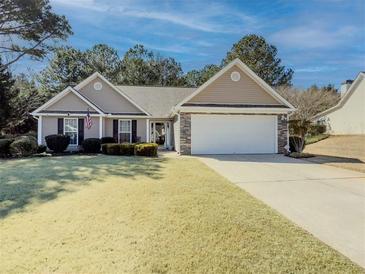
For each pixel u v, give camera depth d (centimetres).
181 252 421
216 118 1678
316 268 380
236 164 1284
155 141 2283
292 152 1669
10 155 1538
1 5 2008
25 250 430
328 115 3100
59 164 1198
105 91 2039
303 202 687
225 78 1714
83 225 523
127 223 531
